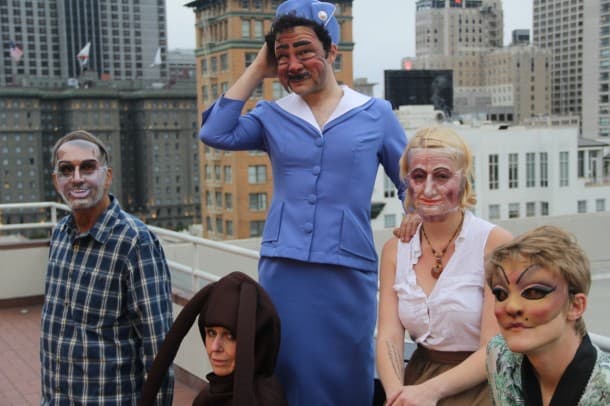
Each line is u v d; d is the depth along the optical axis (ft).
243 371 6.89
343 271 8.09
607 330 33.86
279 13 8.27
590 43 352.90
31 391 16.66
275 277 8.24
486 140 164.25
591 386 5.23
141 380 8.70
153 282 8.52
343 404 8.25
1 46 426.10
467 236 7.05
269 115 8.57
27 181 353.31
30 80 412.77
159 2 467.93
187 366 16.80
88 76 406.21
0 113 348.79
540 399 5.51
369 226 8.50
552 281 5.27
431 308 7.04
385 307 7.44
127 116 370.94
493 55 409.90
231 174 225.76
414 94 186.29
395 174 8.56
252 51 233.55
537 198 169.37
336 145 8.16
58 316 8.66
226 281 7.46
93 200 8.43
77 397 8.45
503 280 5.42
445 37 439.63
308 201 8.17
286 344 8.17
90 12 447.42
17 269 24.95
